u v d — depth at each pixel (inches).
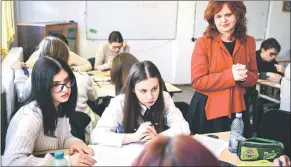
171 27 230.2
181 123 70.8
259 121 110.7
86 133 88.8
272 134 84.4
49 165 52.8
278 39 255.9
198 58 78.0
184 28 232.8
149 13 223.3
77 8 209.5
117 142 62.8
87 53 217.9
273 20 249.8
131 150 61.0
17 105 77.1
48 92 58.4
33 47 161.9
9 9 124.6
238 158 59.7
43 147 62.6
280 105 125.7
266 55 148.0
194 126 81.0
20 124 57.4
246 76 74.0
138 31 224.8
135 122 67.5
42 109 59.1
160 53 233.8
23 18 199.9
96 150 60.9
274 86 131.0
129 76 65.7
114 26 219.1
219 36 78.4
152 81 63.2
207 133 76.2
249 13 241.0
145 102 64.6
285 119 81.8
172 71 239.9
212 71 78.2
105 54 161.6
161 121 69.0
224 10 74.5
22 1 197.5
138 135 63.4
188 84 244.5
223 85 75.3
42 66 58.0
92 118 96.0
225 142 67.0
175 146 30.3
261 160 58.7
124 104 67.2
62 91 59.2
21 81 85.0
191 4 229.3
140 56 230.1
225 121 79.1
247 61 81.4
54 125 61.7
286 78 121.5
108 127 67.0
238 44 78.9
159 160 29.8
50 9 204.5
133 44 226.4
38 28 161.8
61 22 192.2
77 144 63.6
